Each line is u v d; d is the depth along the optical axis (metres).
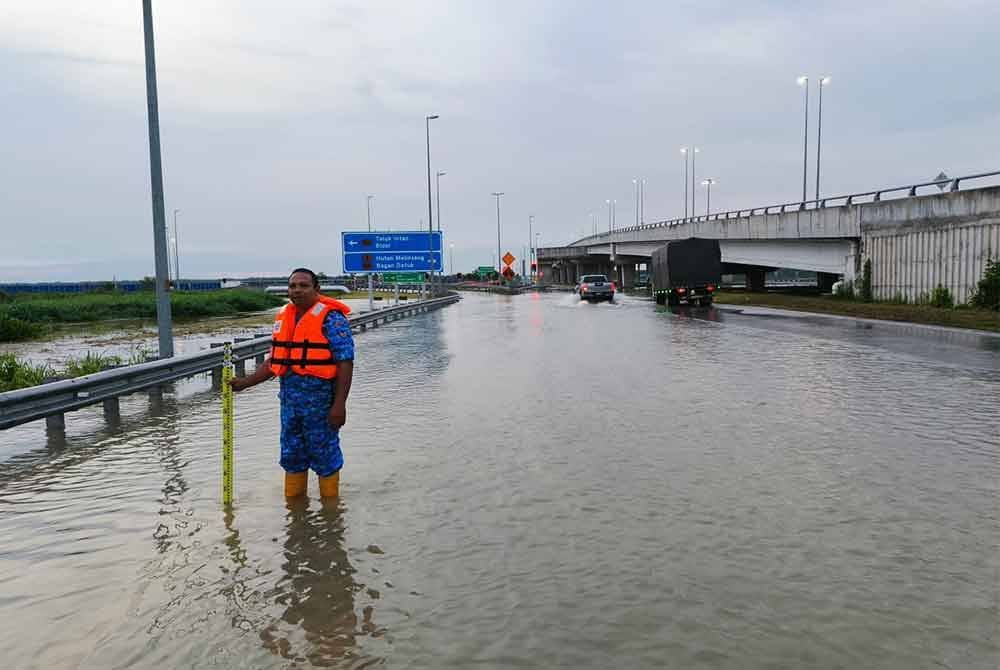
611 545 4.79
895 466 6.67
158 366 11.23
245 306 53.12
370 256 40.81
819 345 17.84
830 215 38.22
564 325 26.91
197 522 5.37
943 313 26.06
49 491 6.34
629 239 80.88
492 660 3.38
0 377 12.77
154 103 13.80
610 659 3.37
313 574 4.38
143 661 3.44
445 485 6.22
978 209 28.05
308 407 5.73
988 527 5.06
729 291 68.94
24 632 3.75
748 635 3.58
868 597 3.98
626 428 8.47
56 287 109.25
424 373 13.87
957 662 3.33
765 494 5.86
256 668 3.35
